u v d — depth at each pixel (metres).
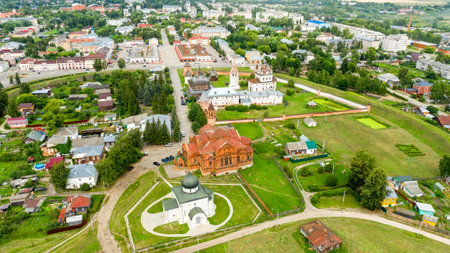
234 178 156.88
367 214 133.62
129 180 154.62
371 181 135.12
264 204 136.75
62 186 143.88
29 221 127.00
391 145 195.12
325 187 150.25
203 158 155.62
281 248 112.94
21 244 115.38
